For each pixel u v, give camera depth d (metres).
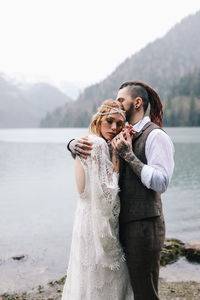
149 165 1.88
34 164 23.39
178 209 8.85
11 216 8.22
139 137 1.96
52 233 6.44
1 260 4.73
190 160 25.16
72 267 2.00
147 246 1.89
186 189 12.73
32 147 45.41
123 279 2.01
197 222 7.21
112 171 1.92
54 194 11.75
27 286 3.74
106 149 1.92
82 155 1.91
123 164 1.97
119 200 1.93
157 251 1.92
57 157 29.55
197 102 135.38
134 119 2.09
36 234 6.35
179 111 129.50
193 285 3.56
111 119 1.98
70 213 8.53
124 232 1.96
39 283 3.83
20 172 18.97
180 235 6.11
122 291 2.01
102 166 1.87
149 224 1.89
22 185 14.16
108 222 1.87
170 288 3.47
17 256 4.86
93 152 1.86
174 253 4.52
